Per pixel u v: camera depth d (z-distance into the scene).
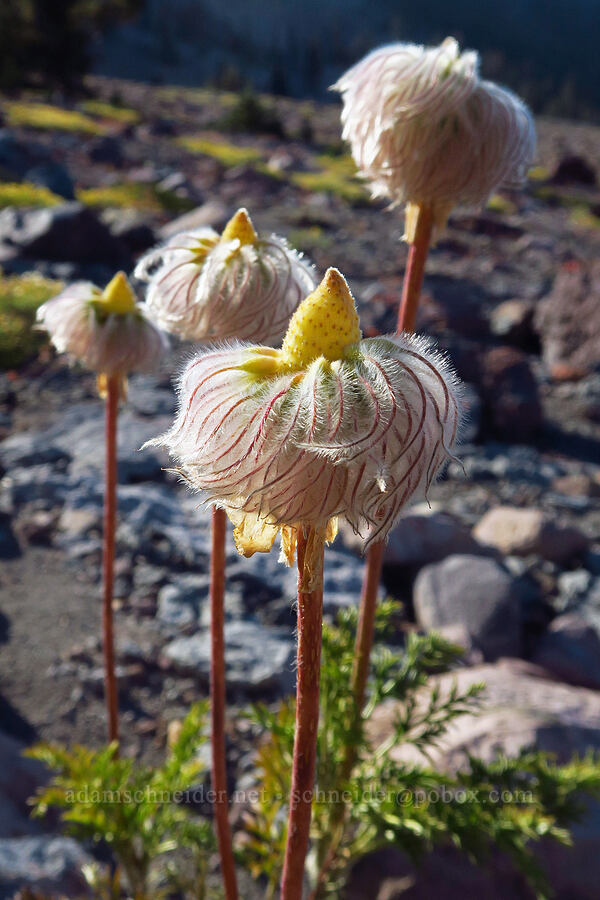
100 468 6.85
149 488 6.52
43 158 26.16
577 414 11.05
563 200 38.75
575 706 3.65
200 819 3.63
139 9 54.53
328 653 2.79
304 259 2.03
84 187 23.75
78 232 14.12
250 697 4.40
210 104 68.06
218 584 2.18
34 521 5.96
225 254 1.91
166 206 23.22
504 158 2.12
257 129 49.75
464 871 3.04
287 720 2.92
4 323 9.73
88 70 55.06
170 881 3.11
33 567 5.56
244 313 1.91
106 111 46.47
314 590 1.31
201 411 1.16
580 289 13.09
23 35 51.03
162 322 2.03
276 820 3.16
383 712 3.58
